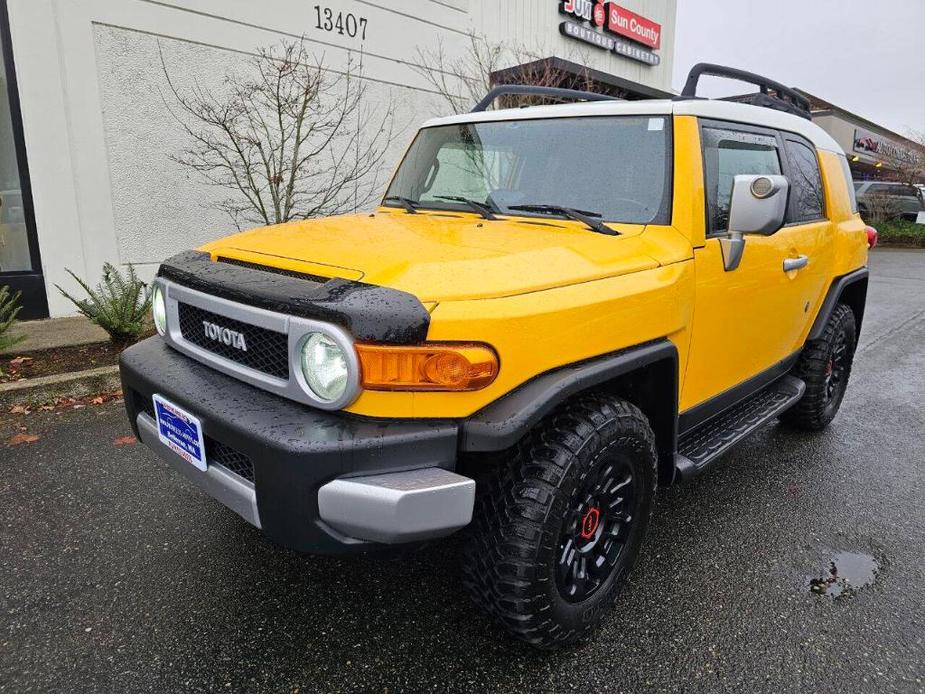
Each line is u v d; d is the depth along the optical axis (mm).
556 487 2078
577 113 3109
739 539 3170
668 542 3131
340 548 1935
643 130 2900
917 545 3152
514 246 2344
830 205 4160
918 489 3754
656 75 14359
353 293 1926
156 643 2361
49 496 3416
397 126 9109
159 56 6879
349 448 1850
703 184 2795
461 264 2088
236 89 7371
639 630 2496
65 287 6746
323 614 2543
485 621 2520
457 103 9703
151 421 2561
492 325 1929
